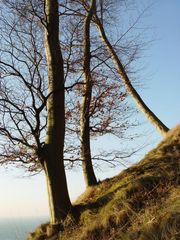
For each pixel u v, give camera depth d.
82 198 13.98
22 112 12.23
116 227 10.56
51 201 12.52
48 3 13.65
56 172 12.63
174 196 10.45
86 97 15.32
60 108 13.09
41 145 12.60
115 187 12.54
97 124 15.74
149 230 9.20
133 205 10.96
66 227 12.00
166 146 14.12
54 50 13.35
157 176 11.79
